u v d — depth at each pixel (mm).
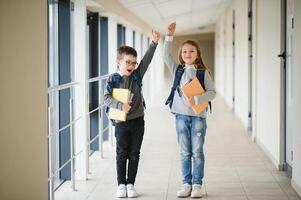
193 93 3625
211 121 8320
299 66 3748
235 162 5016
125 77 3719
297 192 3842
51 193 3398
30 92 2984
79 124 4449
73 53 4562
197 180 3771
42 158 3062
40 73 3006
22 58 2945
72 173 4012
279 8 4578
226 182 4215
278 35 4656
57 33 4539
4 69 2904
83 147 4426
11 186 2994
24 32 2941
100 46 6453
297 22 3801
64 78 4547
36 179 3049
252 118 6625
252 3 6777
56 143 4484
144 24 10656
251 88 7148
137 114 3703
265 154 5426
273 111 4957
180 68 3754
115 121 3697
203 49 21656
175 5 8516
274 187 4043
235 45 9477
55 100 4500
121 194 3771
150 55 3797
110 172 4656
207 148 5809
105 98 3676
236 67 9203
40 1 2963
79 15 4480
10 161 2975
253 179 4312
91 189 4055
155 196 3811
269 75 5203
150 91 13250
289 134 4430
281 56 4523
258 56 6055
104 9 5699
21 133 2984
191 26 16109
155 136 6793
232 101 10031
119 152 3775
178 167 4812
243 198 3736
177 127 3783
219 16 14203
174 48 21406
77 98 4484
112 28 6418
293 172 4000
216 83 16578
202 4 9383
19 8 2912
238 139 6453
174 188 4039
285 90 4531
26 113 2982
